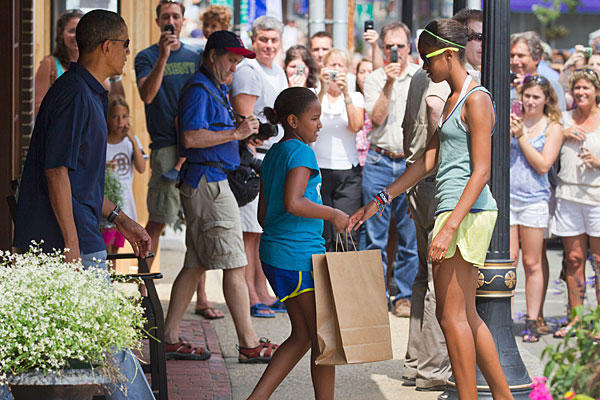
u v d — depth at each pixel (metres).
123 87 13.39
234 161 9.07
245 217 11.30
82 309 4.94
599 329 4.51
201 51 11.63
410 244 11.46
